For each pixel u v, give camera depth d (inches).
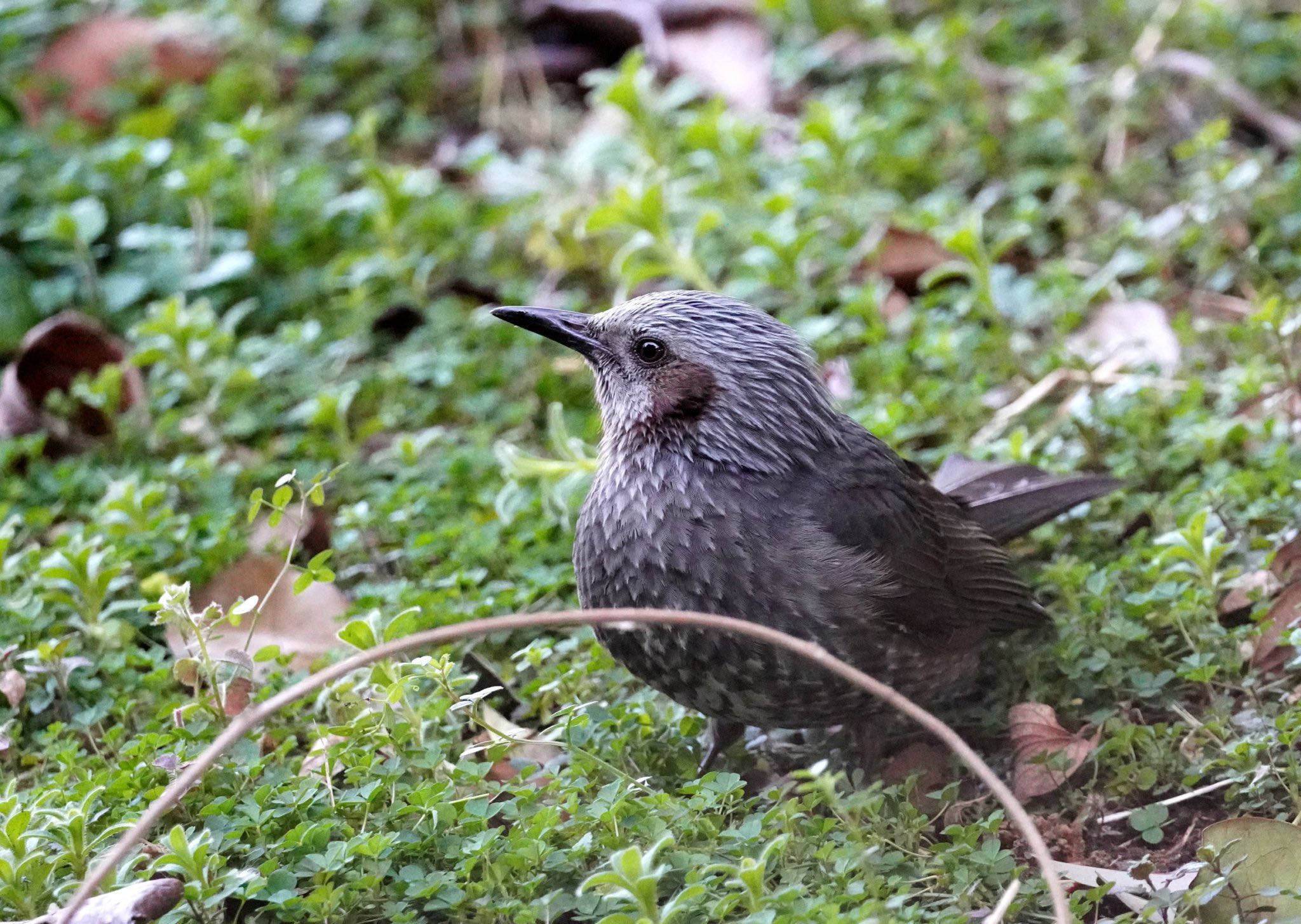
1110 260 544.1
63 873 298.4
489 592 409.4
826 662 279.7
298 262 570.6
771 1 662.5
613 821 297.0
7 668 373.7
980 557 377.4
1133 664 367.2
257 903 296.2
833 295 534.9
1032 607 379.9
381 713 325.4
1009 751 359.3
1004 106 626.5
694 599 342.3
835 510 352.2
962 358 494.6
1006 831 330.0
